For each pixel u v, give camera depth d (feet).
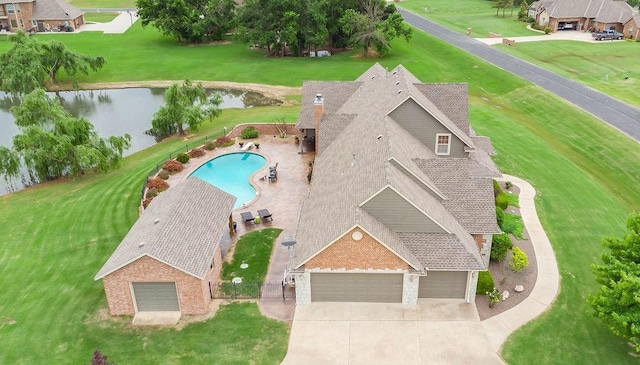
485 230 86.43
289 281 87.04
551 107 179.73
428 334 75.36
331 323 78.13
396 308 81.00
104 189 126.72
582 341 73.51
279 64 257.96
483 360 70.38
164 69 253.03
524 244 97.35
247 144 149.48
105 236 104.58
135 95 223.71
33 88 213.05
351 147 104.32
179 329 77.61
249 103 205.67
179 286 78.79
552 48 263.49
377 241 75.87
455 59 252.62
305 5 267.80
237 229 106.22
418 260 79.10
